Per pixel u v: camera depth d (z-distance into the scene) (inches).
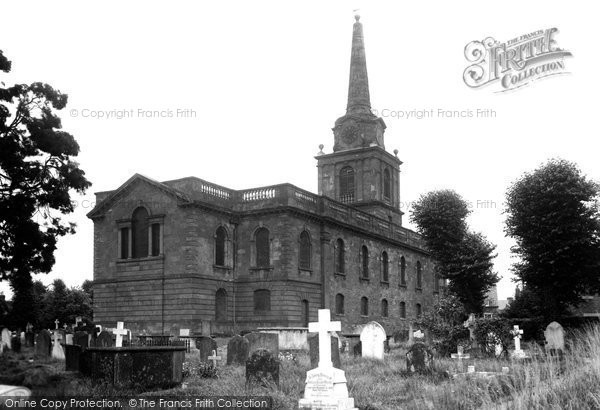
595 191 1685.5
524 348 1405.0
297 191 1953.7
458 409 528.7
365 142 2787.9
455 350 1251.8
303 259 1947.6
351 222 2246.6
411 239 2751.0
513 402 491.5
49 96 1534.2
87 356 809.5
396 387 717.3
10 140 1433.3
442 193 2188.7
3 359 1133.7
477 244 2103.8
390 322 2452.0
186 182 1786.4
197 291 1721.2
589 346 582.9
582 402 464.1
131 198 1867.6
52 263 1536.7
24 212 1445.6
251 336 1061.8
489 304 3659.0
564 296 1756.9
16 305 2289.6
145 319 1776.6
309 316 1925.4
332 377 592.4
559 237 1694.1
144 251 1833.2
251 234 1898.4
